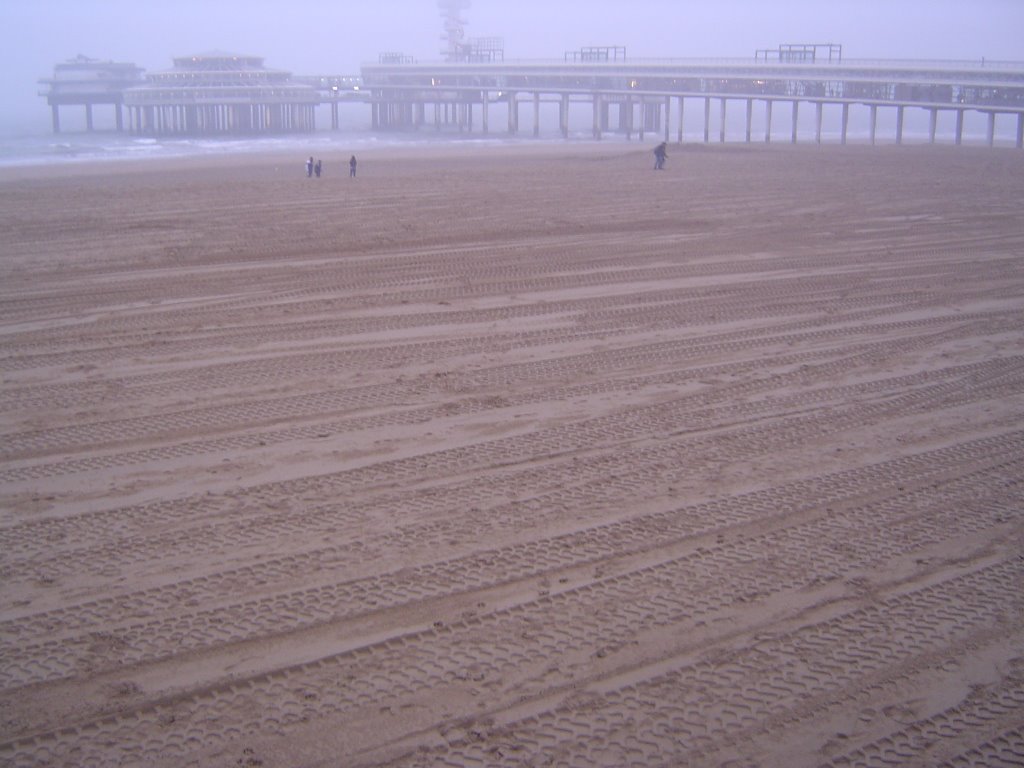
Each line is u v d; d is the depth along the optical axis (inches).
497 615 204.1
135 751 162.6
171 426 321.4
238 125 4911.4
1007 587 216.8
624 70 3801.7
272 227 819.4
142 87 4832.7
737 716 172.1
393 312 490.9
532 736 166.2
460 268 617.6
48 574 221.1
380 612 205.3
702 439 308.0
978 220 853.8
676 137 4128.9
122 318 481.1
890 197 1053.2
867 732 168.4
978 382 372.5
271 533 241.4
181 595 211.9
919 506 259.1
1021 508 258.1
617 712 172.7
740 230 794.8
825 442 306.5
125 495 265.0
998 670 186.2
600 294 534.3
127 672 184.4
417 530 243.0
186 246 710.5
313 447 301.1
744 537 240.1
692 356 407.5
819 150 2188.7
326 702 175.5
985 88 2635.3
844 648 193.0
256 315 486.0
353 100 5295.3
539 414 331.6
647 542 237.0
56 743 164.6
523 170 1599.4
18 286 563.5
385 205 1002.1
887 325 464.1
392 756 161.2
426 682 181.3
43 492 267.1
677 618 203.5
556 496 263.6
